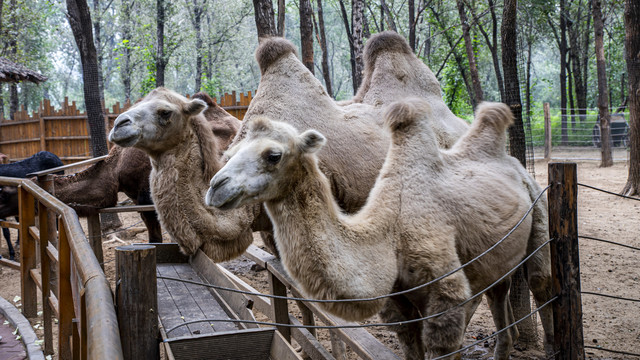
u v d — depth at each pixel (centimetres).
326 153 506
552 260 371
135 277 259
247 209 482
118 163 768
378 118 556
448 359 343
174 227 464
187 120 489
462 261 372
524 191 439
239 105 1462
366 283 318
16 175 920
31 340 580
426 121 389
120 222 1094
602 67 1989
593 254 865
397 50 604
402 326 384
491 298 478
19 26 2689
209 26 3559
